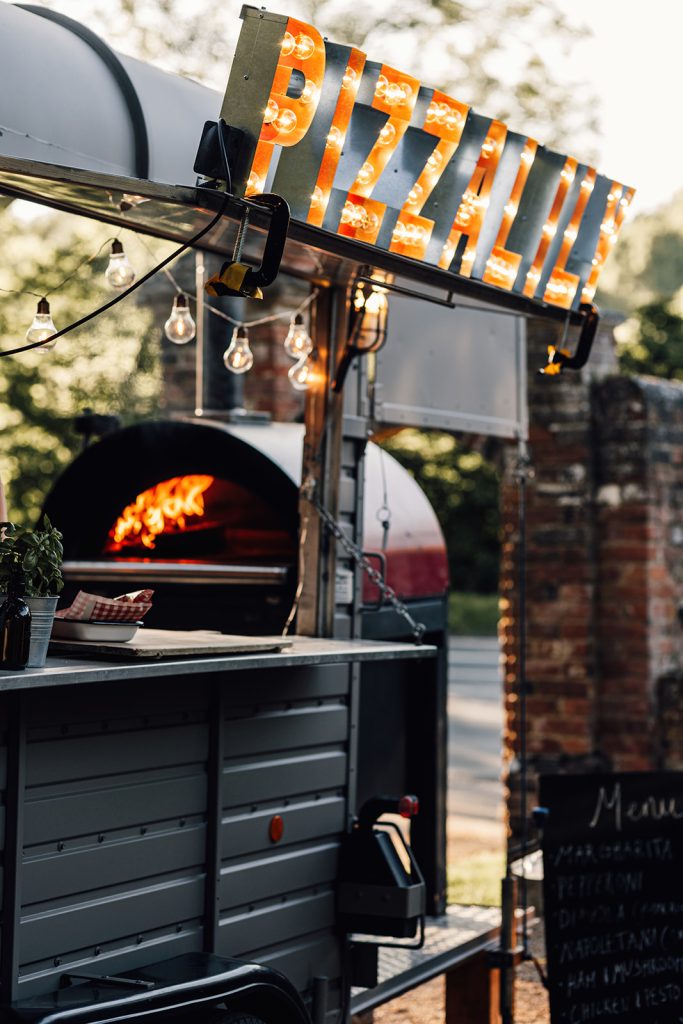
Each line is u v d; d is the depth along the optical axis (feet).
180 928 10.97
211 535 16.72
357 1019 15.06
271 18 10.00
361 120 10.97
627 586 22.66
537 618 23.00
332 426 14.26
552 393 22.90
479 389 18.52
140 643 10.68
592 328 14.52
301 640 12.94
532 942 18.65
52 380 51.65
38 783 9.54
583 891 14.79
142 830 10.59
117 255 12.19
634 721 22.56
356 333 14.03
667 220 82.99
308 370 14.21
